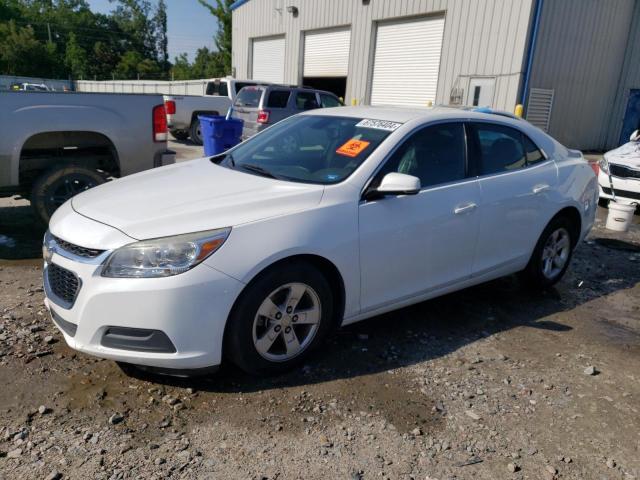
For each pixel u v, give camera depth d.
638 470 2.78
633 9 17.31
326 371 3.48
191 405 3.04
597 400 3.39
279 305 3.27
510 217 4.43
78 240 3.07
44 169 5.80
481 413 3.16
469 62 16.22
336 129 4.15
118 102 5.87
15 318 3.93
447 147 4.12
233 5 27.44
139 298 2.86
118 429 2.80
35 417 2.86
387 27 19.00
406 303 3.94
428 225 3.84
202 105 16.73
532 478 2.66
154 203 3.32
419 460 2.73
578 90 16.64
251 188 3.52
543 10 14.80
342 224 3.41
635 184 8.67
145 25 94.12
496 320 4.49
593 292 5.34
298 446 2.77
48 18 87.69
